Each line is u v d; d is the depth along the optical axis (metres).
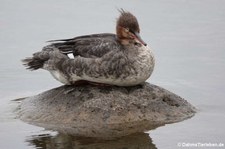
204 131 13.36
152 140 12.96
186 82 16.62
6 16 21.41
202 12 21.52
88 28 20.12
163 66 17.70
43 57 14.23
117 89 13.78
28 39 19.66
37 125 13.66
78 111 13.54
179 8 21.86
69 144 12.86
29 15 21.47
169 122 13.67
